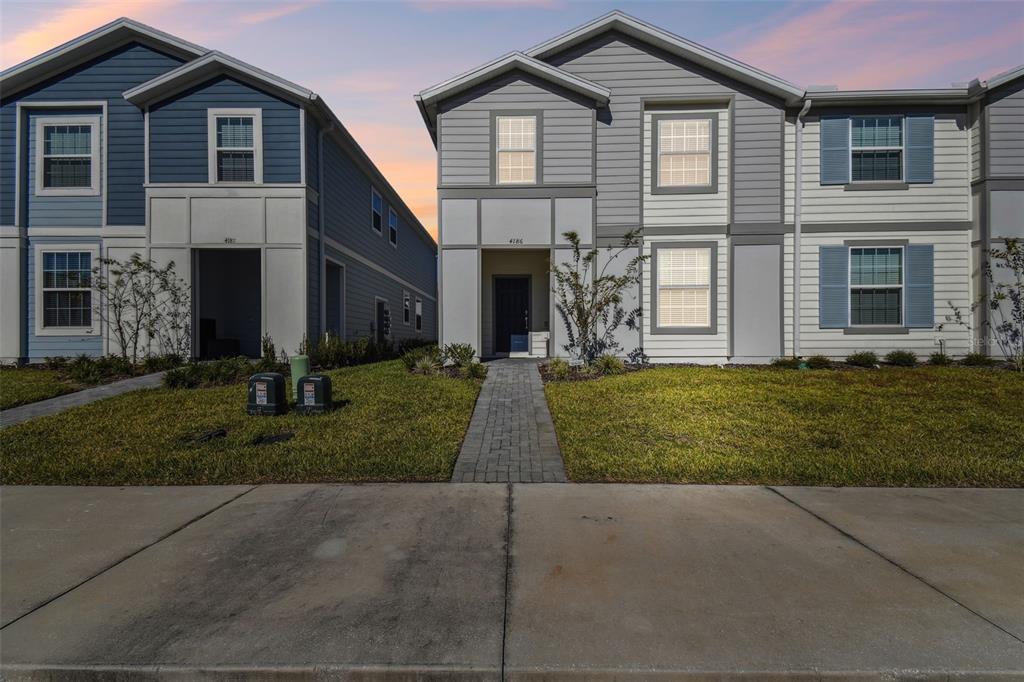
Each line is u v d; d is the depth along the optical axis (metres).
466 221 13.13
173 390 10.09
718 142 13.35
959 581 3.51
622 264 13.25
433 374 11.51
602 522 4.47
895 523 4.46
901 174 13.31
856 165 13.38
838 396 9.05
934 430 7.17
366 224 20.00
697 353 13.34
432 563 3.76
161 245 13.80
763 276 13.19
